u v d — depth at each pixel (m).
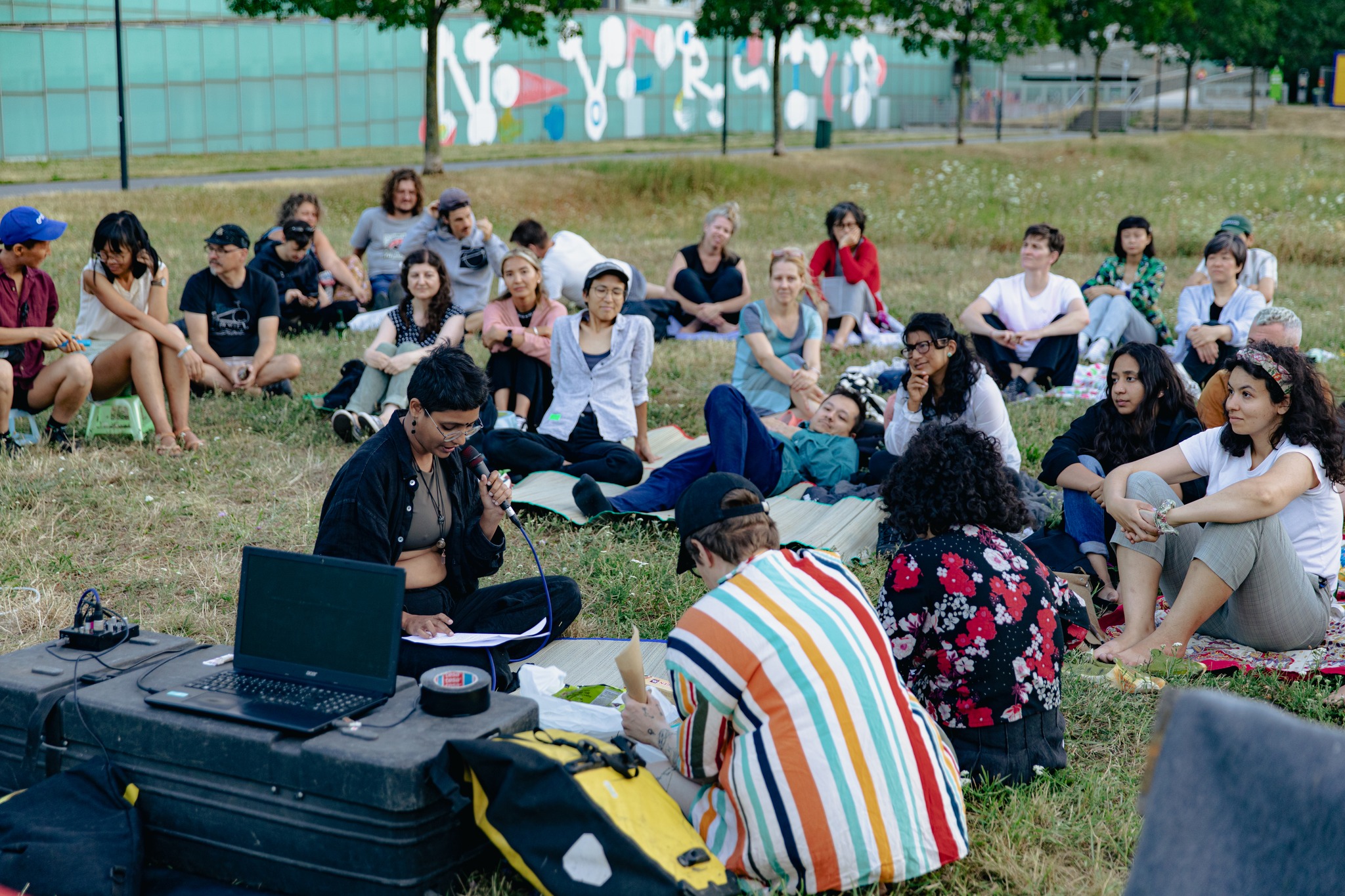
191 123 32.59
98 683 3.22
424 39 36.19
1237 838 1.84
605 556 5.30
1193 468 4.68
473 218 9.71
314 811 2.86
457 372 3.64
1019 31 31.16
